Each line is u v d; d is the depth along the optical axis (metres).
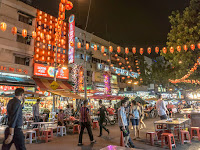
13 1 19.27
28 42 20.70
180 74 18.45
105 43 32.53
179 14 14.40
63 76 22.98
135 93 31.61
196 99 19.31
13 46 18.88
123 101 6.34
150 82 38.22
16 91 3.76
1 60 17.73
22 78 19.22
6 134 3.53
